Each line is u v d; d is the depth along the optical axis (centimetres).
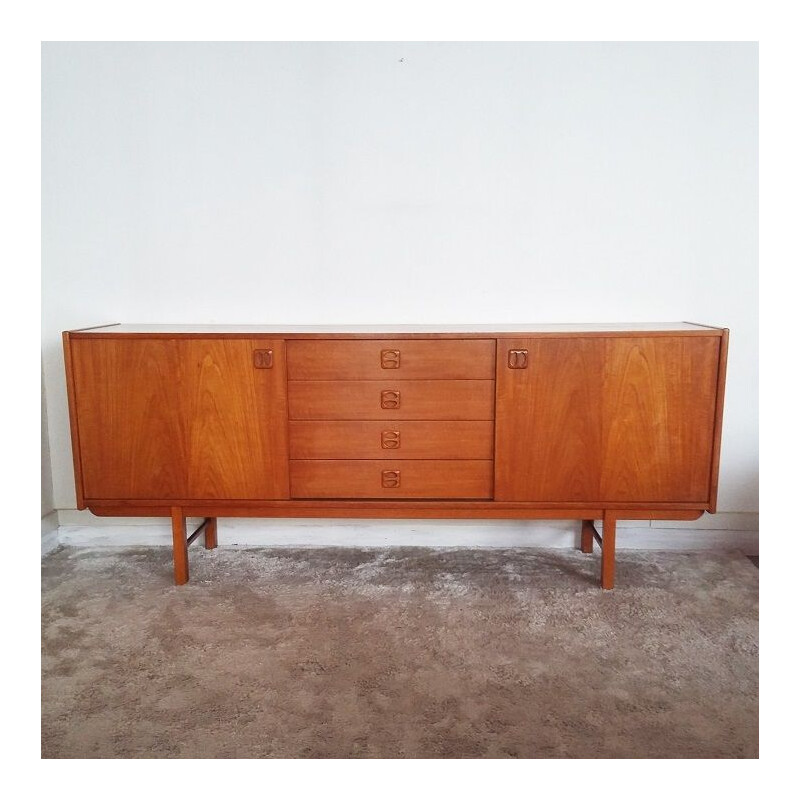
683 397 254
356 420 262
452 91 288
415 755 178
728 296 294
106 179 299
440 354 256
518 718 192
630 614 249
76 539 321
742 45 279
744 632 236
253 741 184
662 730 187
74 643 232
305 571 289
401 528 315
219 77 291
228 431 264
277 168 296
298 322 304
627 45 283
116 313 307
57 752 180
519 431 259
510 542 314
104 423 266
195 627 243
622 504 262
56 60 291
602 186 291
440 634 236
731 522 307
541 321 300
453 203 294
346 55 288
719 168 286
